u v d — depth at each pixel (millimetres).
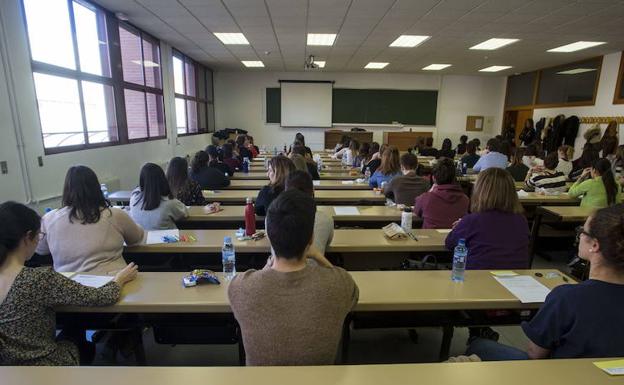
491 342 1467
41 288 1264
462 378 996
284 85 11461
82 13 4727
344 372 1007
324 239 1827
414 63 9375
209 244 2143
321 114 11586
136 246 2102
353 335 2338
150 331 2336
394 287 1610
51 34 4074
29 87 3670
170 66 7703
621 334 1026
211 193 3908
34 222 1296
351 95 11547
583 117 8453
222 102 11609
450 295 1539
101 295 1396
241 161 6363
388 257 2504
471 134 11922
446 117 11805
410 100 11641
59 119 4234
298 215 1039
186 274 1714
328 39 6871
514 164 5180
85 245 1719
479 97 11750
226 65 10297
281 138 11805
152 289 1560
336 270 1114
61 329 1696
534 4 4668
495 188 1860
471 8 4871
